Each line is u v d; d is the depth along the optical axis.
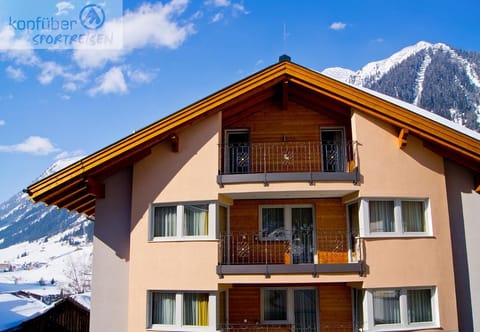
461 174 14.06
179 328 12.86
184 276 12.97
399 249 13.12
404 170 13.45
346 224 14.45
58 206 15.43
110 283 13.73
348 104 13.49
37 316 20.45
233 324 14.24
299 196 14.19
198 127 13.59
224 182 13.20
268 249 14.45
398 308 13.02
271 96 14.94
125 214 14.01
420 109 18.64
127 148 12.98
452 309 13.06
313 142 14.77
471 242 13.73
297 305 14.52
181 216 13.35
